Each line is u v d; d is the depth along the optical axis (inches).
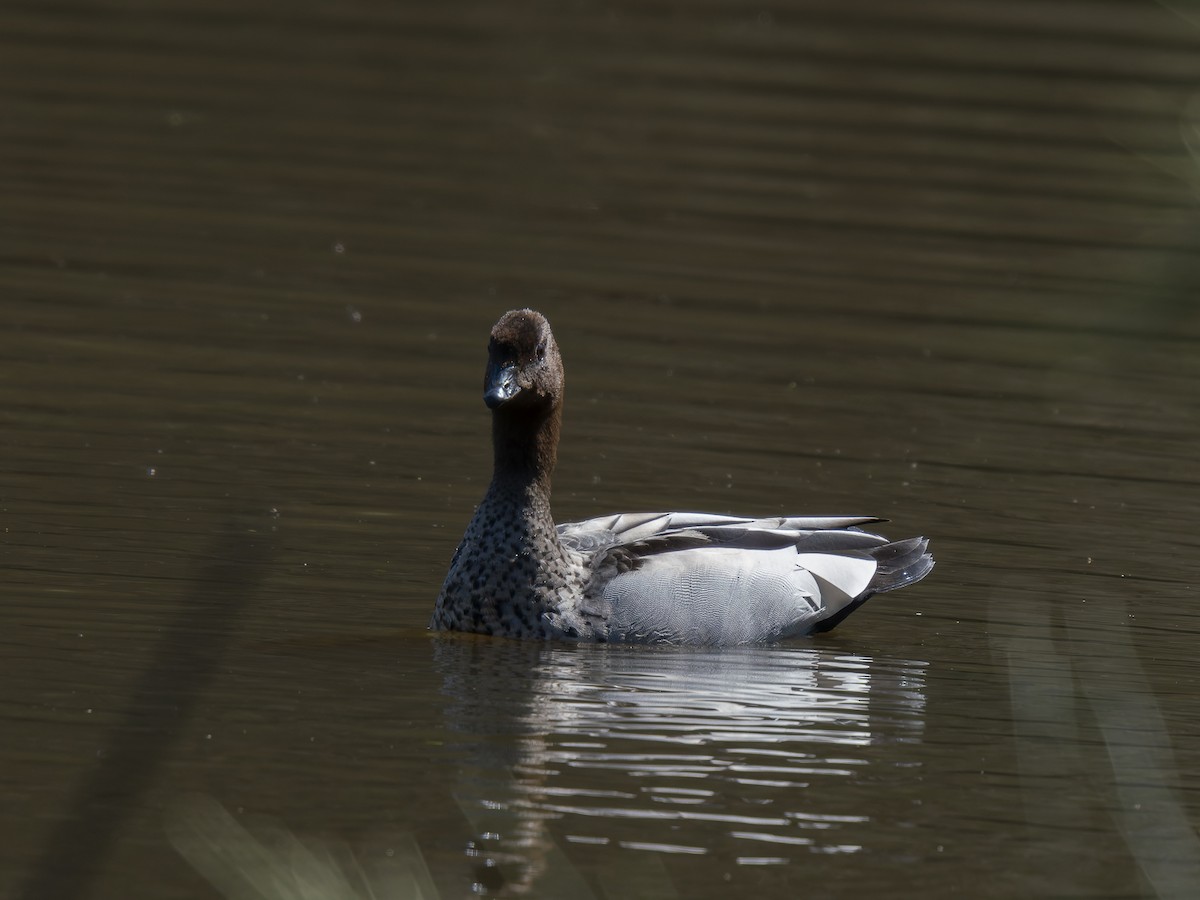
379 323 865.5
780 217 1070.4
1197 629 557.6
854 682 509.4
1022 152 1195.9
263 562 574.6
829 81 1347.2
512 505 538.0
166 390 750.5
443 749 438.0
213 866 370.0
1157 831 410.3
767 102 1295.5
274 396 754.2
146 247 960.3
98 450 672.4
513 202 1080.8
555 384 538.3
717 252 1008.9
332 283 922.7
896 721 477.1
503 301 909.2
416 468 681.0
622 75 1366.9
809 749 452.1
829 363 846.5
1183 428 790.5
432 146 1184.8
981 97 1305.4
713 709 479.2
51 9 1494.8
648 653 529.0
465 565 537.0
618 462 698.8
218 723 446.0
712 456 713.6
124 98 1248.2
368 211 1050.1
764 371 830.5
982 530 649.0
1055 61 1389.0
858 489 684.7
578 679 497.7
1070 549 632.4
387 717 457.1
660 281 954.1
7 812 391.2
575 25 1526.8
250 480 653.3
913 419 779.4
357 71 1360.7
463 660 509.0
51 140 1139.9
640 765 434.3
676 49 1440.7
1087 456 745.0
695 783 425.7
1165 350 903.1
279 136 1186.0
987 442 755.4
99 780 409.1
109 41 1401.3
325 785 412.2
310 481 657.6
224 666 486.9
